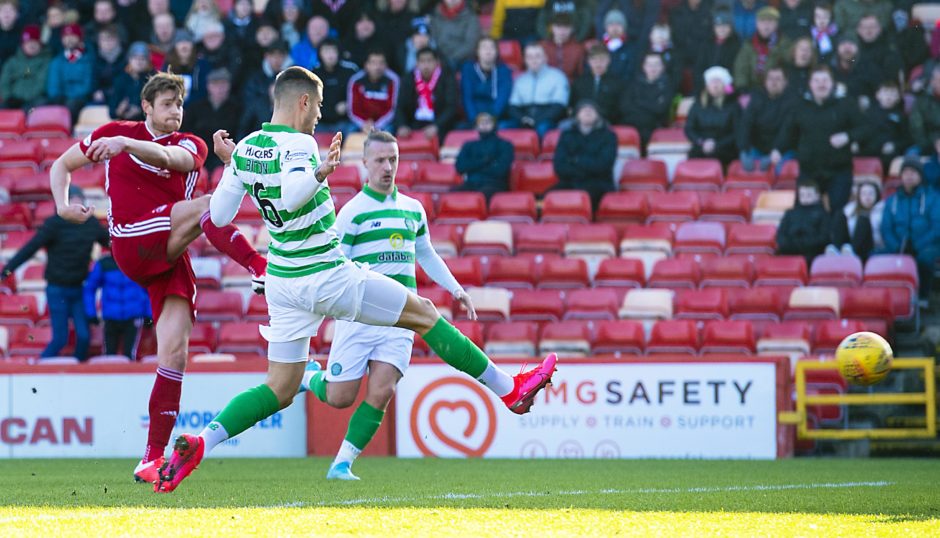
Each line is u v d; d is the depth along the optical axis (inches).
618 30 2279.8
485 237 2009.1
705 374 1520.7
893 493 901.2
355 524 637.9
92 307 1787.6
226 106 2214.6
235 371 1567.4
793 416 1505.9
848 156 2018.9
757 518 692.1
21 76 2434.8
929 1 2554.1
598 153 2073.1
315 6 2368.4
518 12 2524.6
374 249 1053.8
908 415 1659.7
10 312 1952.5
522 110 2265.0
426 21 2385.6
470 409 1549.0
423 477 1109.1
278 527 621.9
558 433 1541.6
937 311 1902.1
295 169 751.7
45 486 952.3
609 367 1535.4
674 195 2069.4
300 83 785.6
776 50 2208.4
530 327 1782.7
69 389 1596.9
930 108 2117.4
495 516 692.7
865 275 1870.1
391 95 2228.1
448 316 1815.9
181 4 2628.0
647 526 647.1
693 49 2329.0
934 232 1891.0
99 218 2128.4
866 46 2198.6
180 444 786.8
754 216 2055.9
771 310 1817.2
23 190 2198.6
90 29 2605.8
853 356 1022.4
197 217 922.7
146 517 671.1
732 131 2150.6
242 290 1980.8
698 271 1907.0
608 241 1987.0
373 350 1070.4
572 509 748.6
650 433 1525.6
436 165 2167.8
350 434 1069.8
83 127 2396.7
